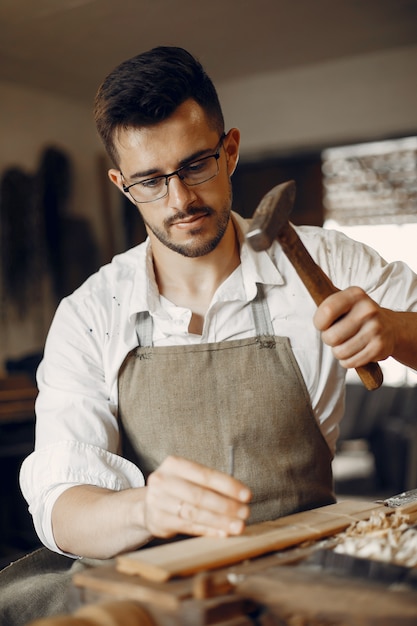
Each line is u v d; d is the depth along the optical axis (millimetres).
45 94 5543
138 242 5988
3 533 3844
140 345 1546
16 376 3906
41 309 5477
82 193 5805
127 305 1564
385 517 1112
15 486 3895
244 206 5812
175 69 1324
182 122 1319
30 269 5406
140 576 881
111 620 775
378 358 1217
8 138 5316
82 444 1417
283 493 1484
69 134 5723
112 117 1344
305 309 1555
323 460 1549
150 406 1516
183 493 1002
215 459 1492
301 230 1670
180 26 4320
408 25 4434
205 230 1389
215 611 786
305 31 4496
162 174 1350
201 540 990
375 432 4980
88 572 904
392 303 1581
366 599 766
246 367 1518
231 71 5309
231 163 1545
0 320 5223
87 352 1545
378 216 5664
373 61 5016
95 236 5879
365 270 1604
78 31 4340
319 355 1550
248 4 4016
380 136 5105
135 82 1311
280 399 1511
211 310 1538
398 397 5004
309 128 5320
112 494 1228
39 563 1478
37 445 1476
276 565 919
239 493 992
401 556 931
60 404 1482
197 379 1510
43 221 5500
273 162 5695
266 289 1565
